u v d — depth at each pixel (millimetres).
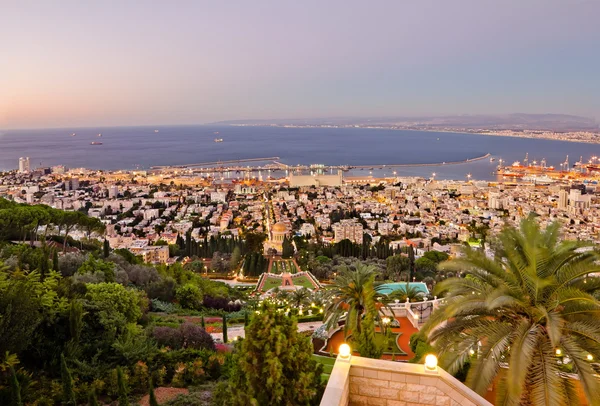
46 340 23047
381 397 12289
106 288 29797
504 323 14570
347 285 27844
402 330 35562
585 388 12461
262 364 13297
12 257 34656
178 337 27781
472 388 13484
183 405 19828
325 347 31922
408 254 87875
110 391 20844
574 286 14609
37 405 18203
